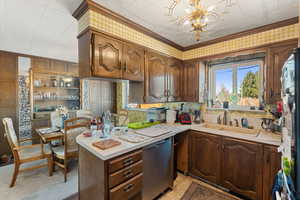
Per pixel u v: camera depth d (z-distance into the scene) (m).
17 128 3.28
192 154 2.33
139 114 3.22
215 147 2.07
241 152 1.84
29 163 2.76
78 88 4.20
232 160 1.91
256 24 1.87
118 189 1.29
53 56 3.53
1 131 3.06
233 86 2.54
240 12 1.60
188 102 3.02
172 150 2.04
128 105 3.82
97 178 1.30
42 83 3.73
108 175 1.24
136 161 1.48
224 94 2.66
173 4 1.42
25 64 3.36
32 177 2.29
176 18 1.75
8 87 3.16
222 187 2.04
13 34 2.29
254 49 1.99
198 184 2.15
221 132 2.02
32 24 1.98
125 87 4.48
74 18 1.82
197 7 1.23
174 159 2.28
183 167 2.42
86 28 1.52
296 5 1.47
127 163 1.38
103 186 1.23
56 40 2.54
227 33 2.15
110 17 1.64
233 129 2.35
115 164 1.28
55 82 3.82
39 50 3.08
